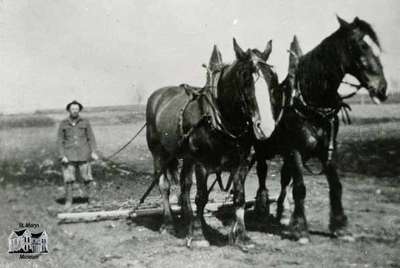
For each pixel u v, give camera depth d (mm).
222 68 5082
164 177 6262
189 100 5383
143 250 5191
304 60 5160
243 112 4625
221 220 6488
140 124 21781
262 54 4672
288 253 4891
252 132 4957
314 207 7070
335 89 4996
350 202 6855
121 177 10344
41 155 13039
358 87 4887
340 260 4590
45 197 8297
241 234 5207
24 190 8930
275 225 6156
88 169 7934
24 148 13836
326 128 5141
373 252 4816
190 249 5148
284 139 5309
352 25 4754
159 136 6234
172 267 4551
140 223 6504
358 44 4668
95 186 9086
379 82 4609
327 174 5320
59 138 7711
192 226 5277
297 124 5117
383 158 9273
